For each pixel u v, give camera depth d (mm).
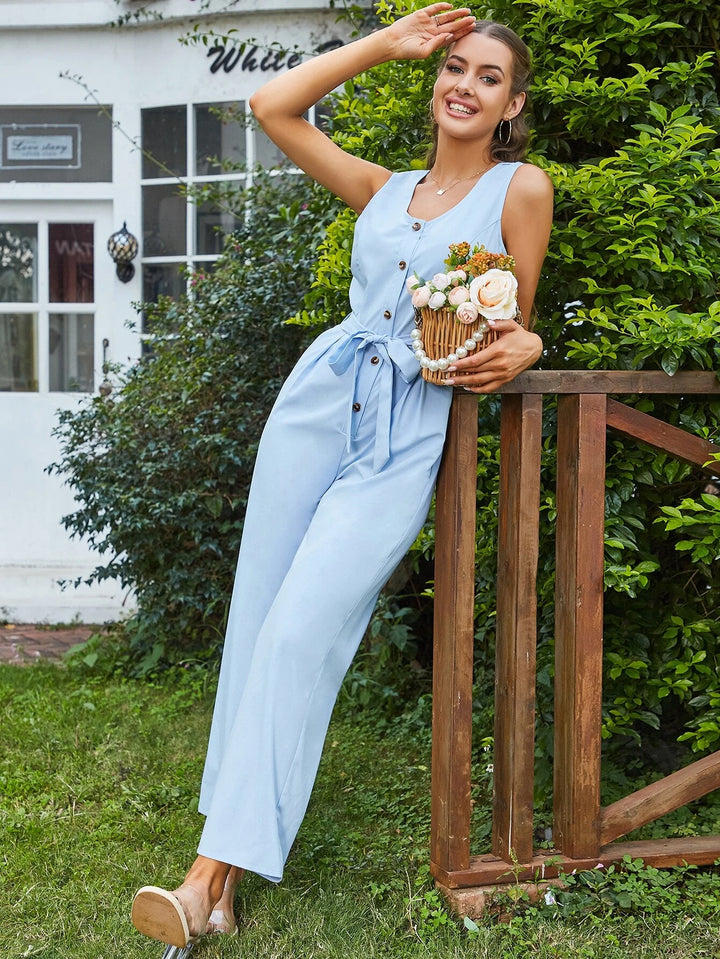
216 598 4734
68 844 2938
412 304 2445
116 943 2395
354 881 2662
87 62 6195
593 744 2555
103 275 6391
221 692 2629
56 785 3391
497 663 2586
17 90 6238
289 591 2410
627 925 2400
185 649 4926
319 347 2623
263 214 5176
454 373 2367
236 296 4879
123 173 6207
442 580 2510
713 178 2766
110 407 5086
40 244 6398
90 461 5020
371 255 2516
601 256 2902
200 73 6016
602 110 2912
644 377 2564
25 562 6473
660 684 2969
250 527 2621
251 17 5902
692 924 2404
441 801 2508
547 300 3121
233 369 4914
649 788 2662
